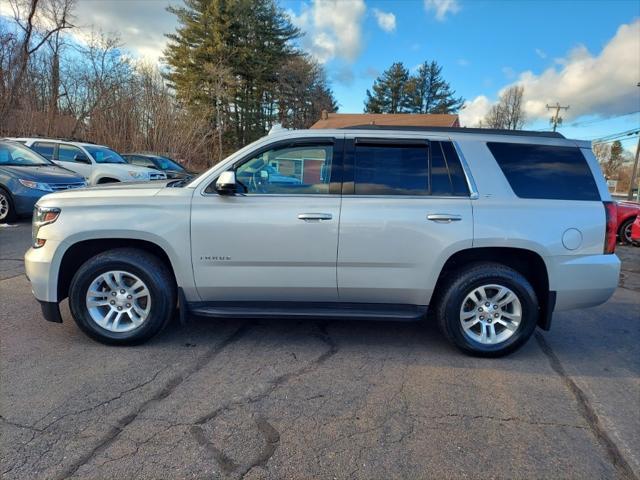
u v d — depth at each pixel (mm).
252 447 2459
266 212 3520
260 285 3613
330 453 2428
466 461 2396
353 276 3582
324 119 41312
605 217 3596
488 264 3650
